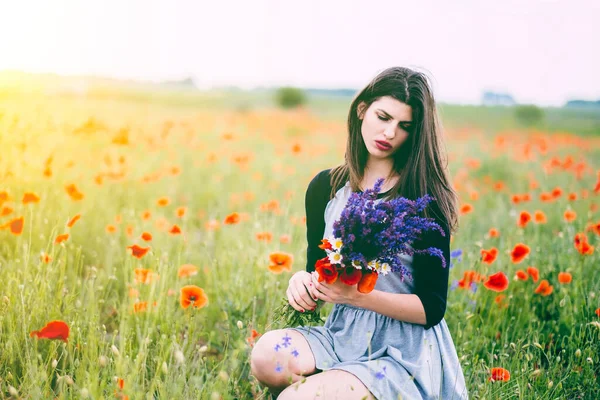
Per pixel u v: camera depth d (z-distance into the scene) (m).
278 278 3.22
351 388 1.71
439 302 1.94
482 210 5.83
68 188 3.49
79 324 2.38
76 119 7.86
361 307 1.93
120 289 3.25
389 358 1.92
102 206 4.55
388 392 1.79
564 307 3.00
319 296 1.91
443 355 2.01
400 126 1.98
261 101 34.78
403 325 1.98
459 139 13.96
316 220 2.21
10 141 4.84
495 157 9.35
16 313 2.42
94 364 2.08
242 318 2.79
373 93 2.01
